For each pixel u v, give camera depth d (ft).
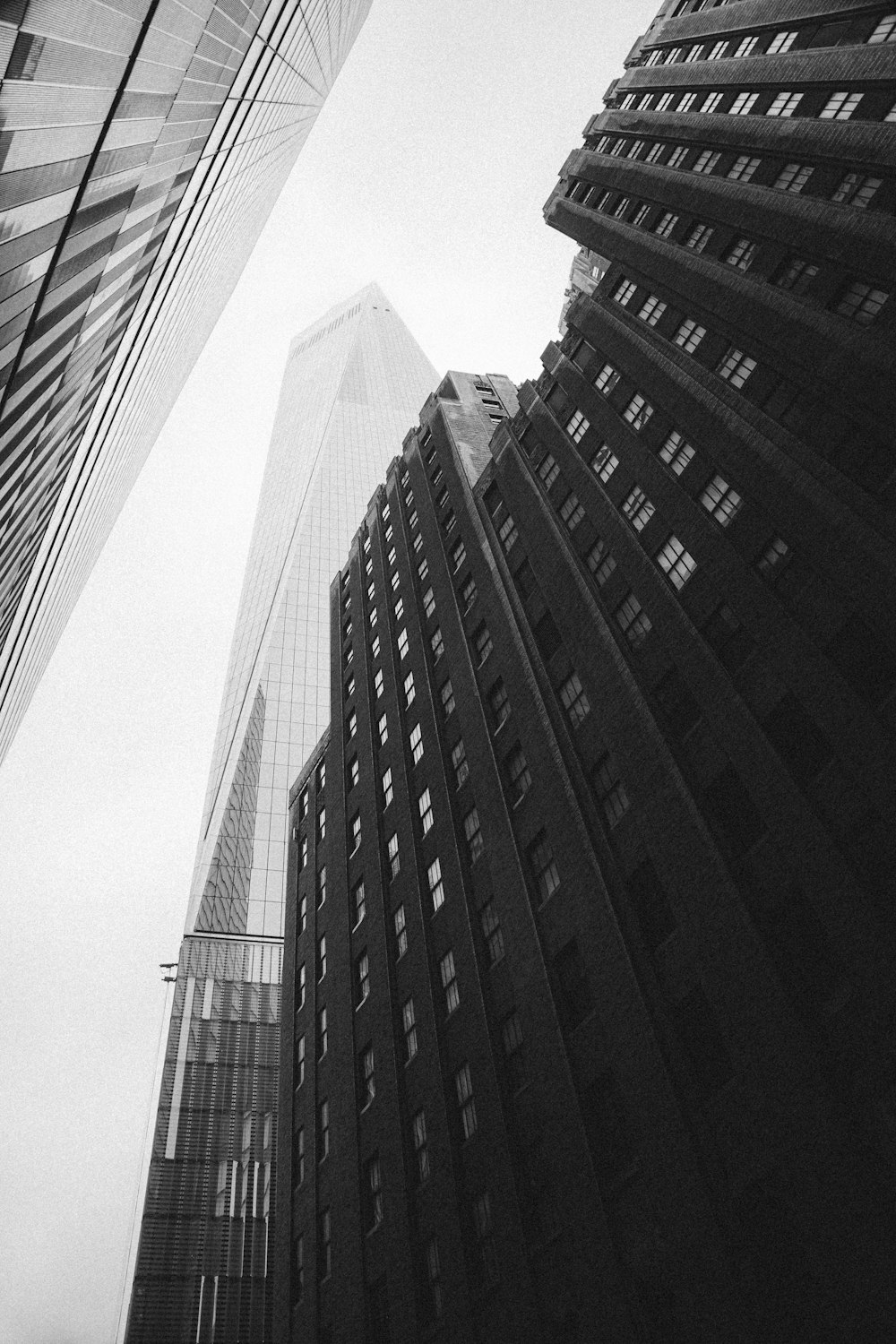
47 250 63.41
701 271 105.81
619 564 101.45
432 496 167.53
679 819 78.13
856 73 92.68
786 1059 60.70
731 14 124.57
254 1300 183.93
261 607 454.40
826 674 70.69
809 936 64.85
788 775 70.18
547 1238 77.00
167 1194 199.93
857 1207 53.42
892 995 56.24
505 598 122.83
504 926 96.48
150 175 83.97
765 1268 58.29
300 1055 144.66
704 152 117.70
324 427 599.16
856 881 61.52
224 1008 246.68
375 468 560.20
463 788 116.67
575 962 84.69
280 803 325.62
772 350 90.63
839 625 72.59
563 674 104.78
